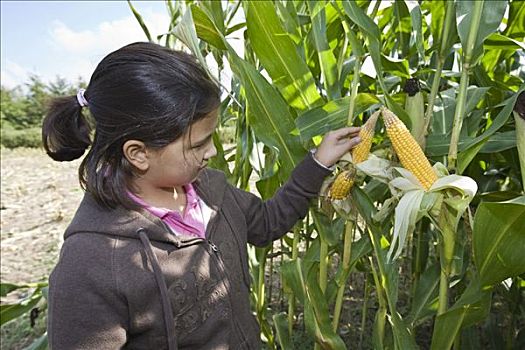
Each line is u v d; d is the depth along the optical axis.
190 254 1.19
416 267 2.32
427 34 2.07
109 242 1.10
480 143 1.26
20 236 5.23
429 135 1.44
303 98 1.52
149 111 1.03
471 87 1.59
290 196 1.45
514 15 1.82
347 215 1.45
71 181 8.66
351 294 3.02
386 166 1.31
